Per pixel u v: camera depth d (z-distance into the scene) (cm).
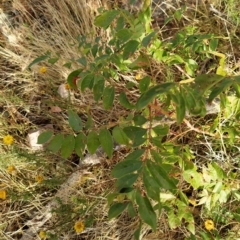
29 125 89
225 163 73
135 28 57
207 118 77
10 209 82
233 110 61
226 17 86
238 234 70
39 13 100
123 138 52
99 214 77
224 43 84
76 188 80
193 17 89
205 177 63
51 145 51
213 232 70
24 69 89
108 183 80
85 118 85
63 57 89
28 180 82
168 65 74
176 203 62
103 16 58
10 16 101
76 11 92
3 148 85
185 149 66
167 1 92
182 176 65
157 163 46
